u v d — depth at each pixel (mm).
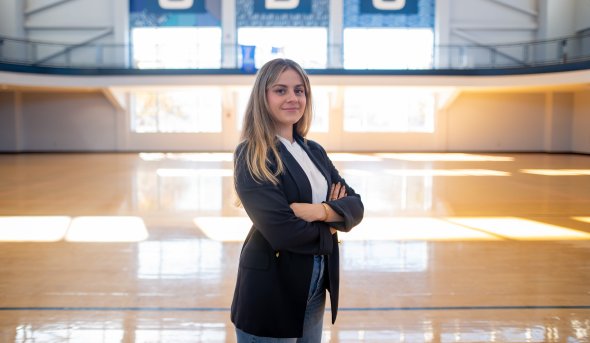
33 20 23797
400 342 3346
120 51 22469
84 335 3436
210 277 4781
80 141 24906
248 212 1696
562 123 24547
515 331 3527
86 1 23844
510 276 4863
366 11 24266
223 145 25094
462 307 4004
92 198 9859
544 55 22953
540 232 6883
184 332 3496
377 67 21562
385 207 8977
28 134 24703
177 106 25391
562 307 4008
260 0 24203
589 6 22234
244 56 21469
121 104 24453
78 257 5527
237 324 1784
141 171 15117
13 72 20047
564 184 12219
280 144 1784
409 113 25547
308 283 1743
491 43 24250
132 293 4320
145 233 6742
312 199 1789
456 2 24219
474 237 6582
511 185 12039
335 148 25266
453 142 25250
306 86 1845
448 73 21578
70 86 21594
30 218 7828
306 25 24312
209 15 24156
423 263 5332
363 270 5062
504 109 25109
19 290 4395
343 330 3541
